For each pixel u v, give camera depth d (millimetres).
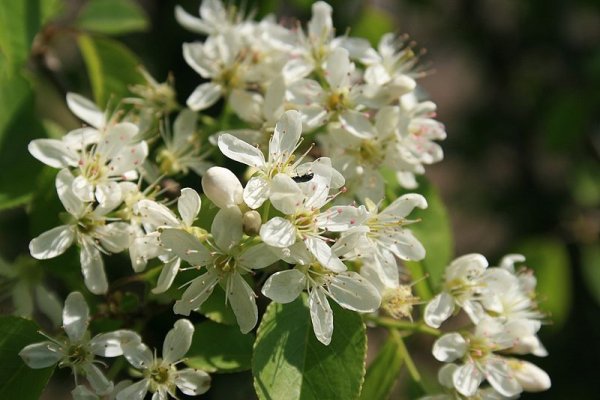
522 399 316
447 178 395
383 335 292
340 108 202
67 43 270
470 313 198
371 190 202
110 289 196
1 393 186
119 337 187
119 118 222
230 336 193
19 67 202
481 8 361
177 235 182
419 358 297
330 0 254
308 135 205
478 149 365
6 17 200
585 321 324
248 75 214
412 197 195
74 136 198
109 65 226
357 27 254
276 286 182
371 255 192
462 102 387
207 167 208
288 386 182
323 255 181
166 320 223
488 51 362
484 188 363
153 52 287
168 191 205
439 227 211
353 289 186
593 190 323
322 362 184
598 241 313
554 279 269
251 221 181
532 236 327
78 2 266
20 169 202
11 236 275
